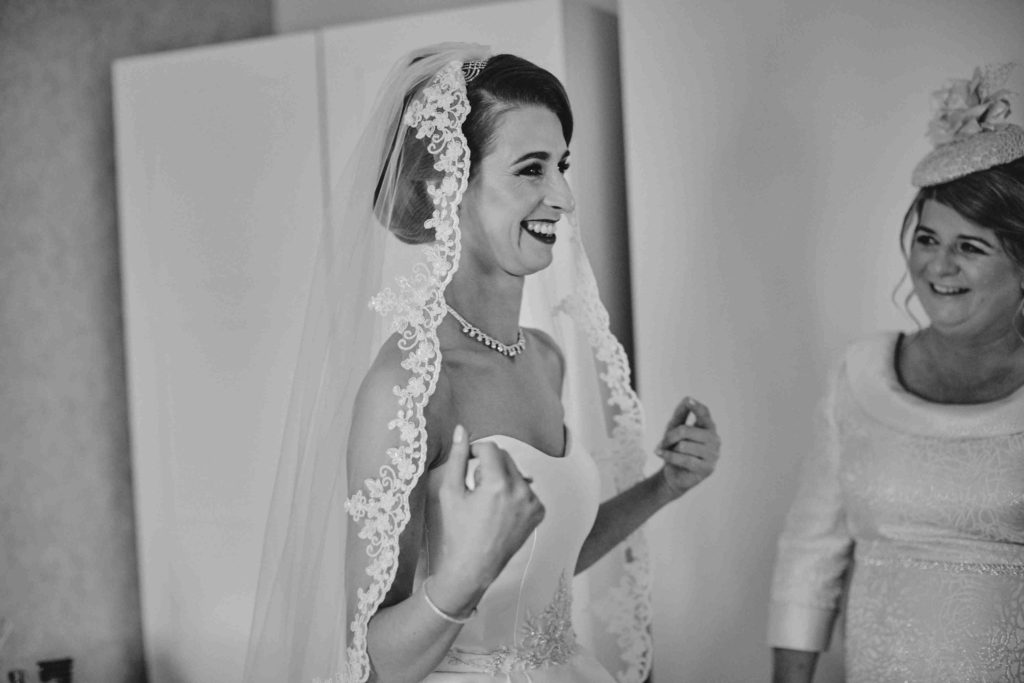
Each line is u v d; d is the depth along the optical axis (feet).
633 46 9.48
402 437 5.08
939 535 7.65
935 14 8.54
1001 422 7.57
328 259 6.07
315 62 10.10
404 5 11.55
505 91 5.82
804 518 8.43
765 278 9.14
